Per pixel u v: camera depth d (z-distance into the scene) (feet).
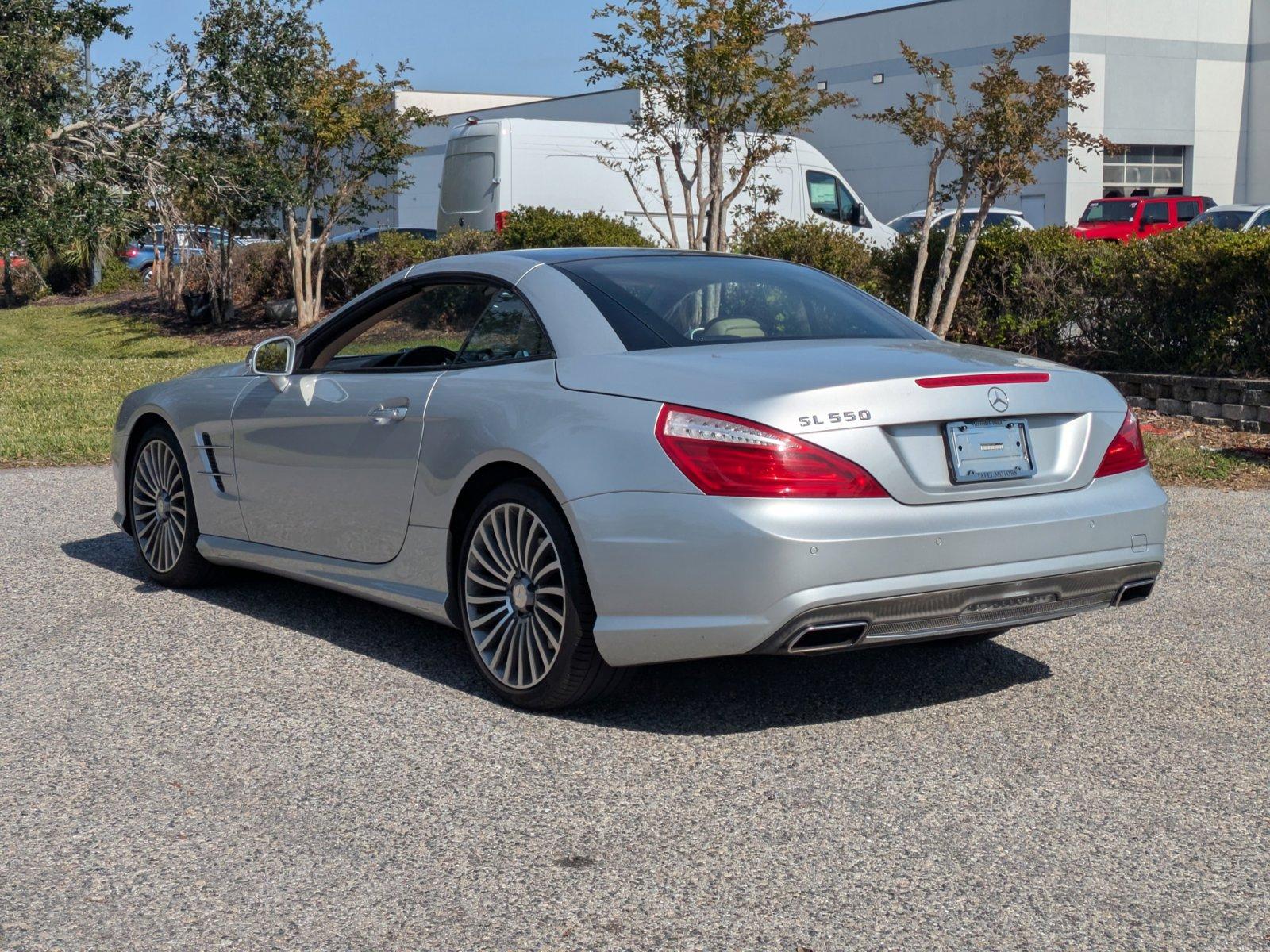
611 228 63.52
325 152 75.15
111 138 63.41
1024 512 12.74
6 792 11.77
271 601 18.86
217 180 67.72
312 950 9.00
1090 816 11.30
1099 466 13.42
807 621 11.91
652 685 14.89
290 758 12.57
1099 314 42.75
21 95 59.82
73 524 24.72
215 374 19.02
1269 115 123.13
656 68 49.73
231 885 9.98
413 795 11.69
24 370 54.80
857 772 12.28
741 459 11.96
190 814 11.28
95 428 37.09
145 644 16.52
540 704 13.71
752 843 10.72
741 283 15.34
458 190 71.41
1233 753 12.85
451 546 14.60
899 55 124.36
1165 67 120.37
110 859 10.42
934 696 14.58
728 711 14.01
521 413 13.62
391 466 15.23
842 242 52.60
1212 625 17.67
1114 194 119.96
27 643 16.56
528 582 13.65
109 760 12.53
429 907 9.62
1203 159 123.54
